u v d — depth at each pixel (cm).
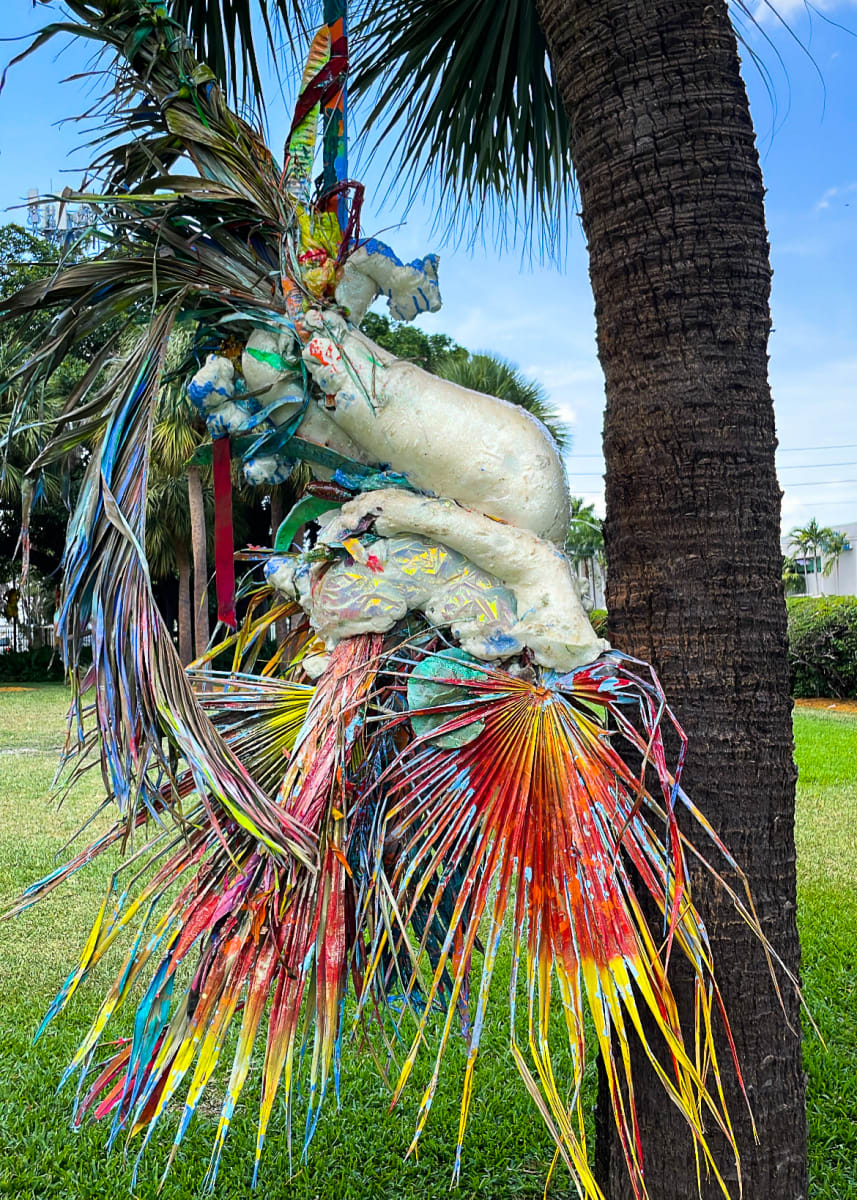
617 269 209
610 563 216
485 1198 301
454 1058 380
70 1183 305
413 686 182
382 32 337
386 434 183
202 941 176
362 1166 318
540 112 371
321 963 168
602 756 175
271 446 193
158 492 1431
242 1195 298
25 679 2395
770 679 203
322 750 181
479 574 185
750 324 204
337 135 197
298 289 183
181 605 1775
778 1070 203
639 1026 162
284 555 203
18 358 191
